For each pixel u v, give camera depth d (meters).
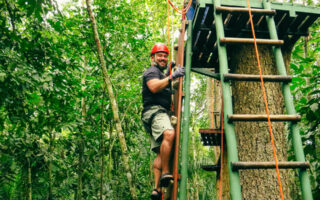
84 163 6.71
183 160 2.59
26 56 4.46
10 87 3.84
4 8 4.20
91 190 7.18
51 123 4.98
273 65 3.17
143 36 6.42
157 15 8.88
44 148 5.26
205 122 13.02
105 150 7.59
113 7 5.40
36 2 3.13
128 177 3.31
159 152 2.84
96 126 6.79
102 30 5.49
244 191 2.87
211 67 4.11
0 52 3.93
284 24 3.09
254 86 3.10
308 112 4.02
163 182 2.49
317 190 4.07
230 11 2.59
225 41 2.43
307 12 2.93
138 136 7.78
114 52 6.01
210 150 15.36
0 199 6.81
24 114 4.45
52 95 4.72
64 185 6.88
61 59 4.77
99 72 5.98
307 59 4.29
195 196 12.46
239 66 3.23
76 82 5.17
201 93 12.45
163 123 2.62
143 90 2.88
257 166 2.04
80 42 5.41
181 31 3.07
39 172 5.78
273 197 2.75
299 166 2.06
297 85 4.47
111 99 3.46
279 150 2.90
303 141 4.16
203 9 2.77
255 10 2.63
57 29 4.86
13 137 4.89
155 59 2.99
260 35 3.24
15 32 4.13
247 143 2.96
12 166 5.01
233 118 2.15
